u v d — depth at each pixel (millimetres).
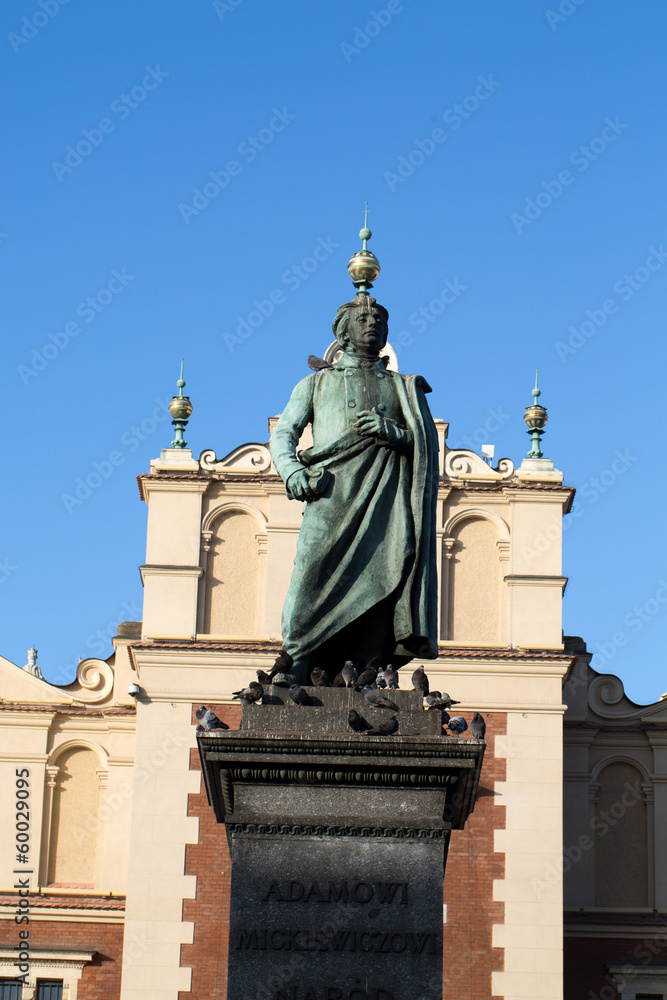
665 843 30375
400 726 9102
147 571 28703
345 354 10516
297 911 8727
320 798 8914
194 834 27219
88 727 30719
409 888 8766
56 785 30359
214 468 29328
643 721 31062
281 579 28797
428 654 9859
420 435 10047
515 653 28125
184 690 27938
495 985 26391
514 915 26750
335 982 8633
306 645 9625
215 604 28672
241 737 8852
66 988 28984
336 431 10055
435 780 8898
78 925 29375
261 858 8812
